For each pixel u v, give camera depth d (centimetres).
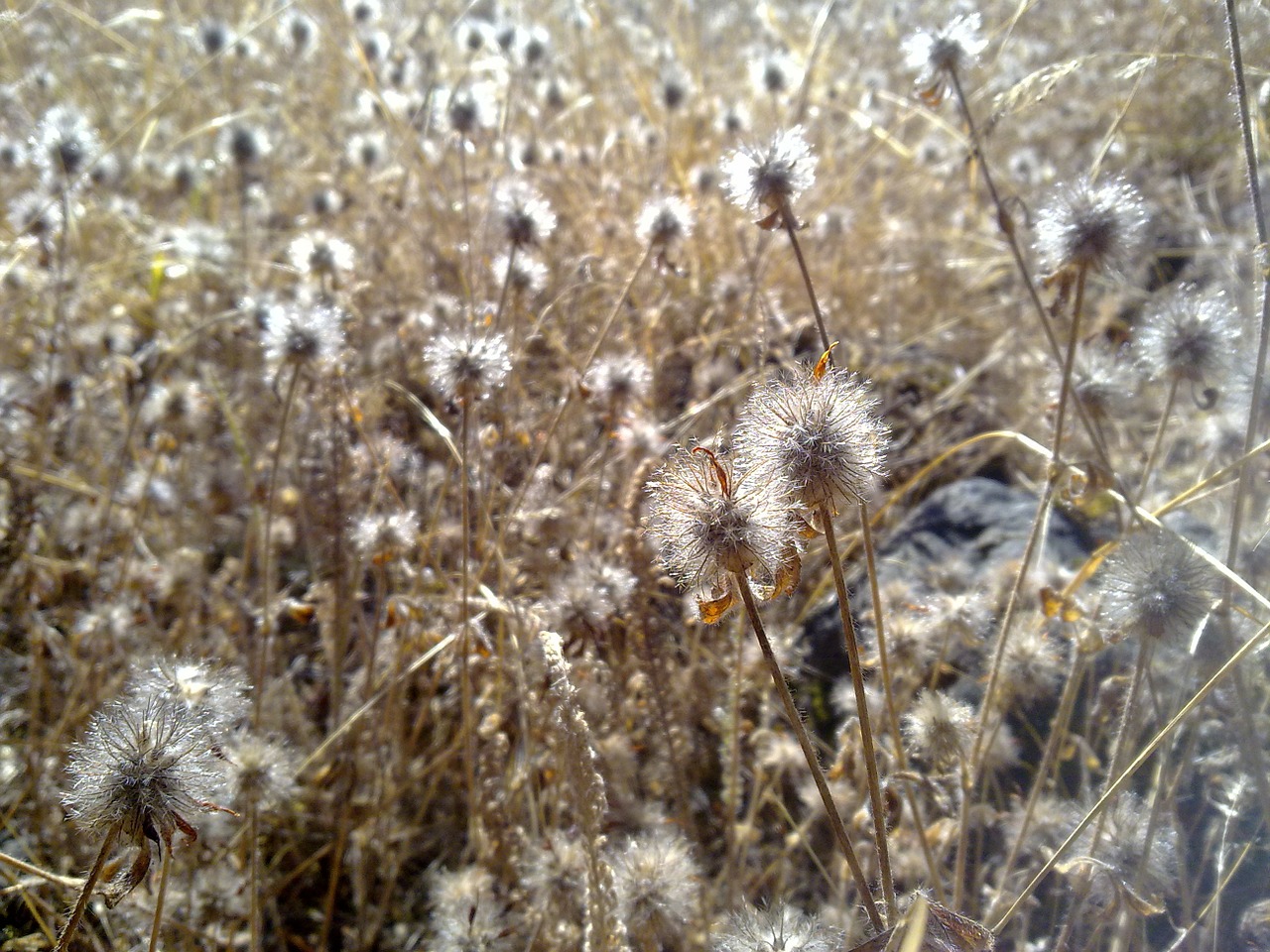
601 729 26
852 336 46
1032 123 62
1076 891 18
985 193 57
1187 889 21
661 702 27
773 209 21
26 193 45
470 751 25
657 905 19
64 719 27
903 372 46
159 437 35
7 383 34
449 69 58
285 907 28
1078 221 22
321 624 31
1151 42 54
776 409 15
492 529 29
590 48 62
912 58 27
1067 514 36
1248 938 21
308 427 35
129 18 57
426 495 36
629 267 45
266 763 21
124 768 15
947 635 24
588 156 52
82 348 41
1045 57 63
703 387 38
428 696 29
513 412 35
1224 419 29
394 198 45
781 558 15
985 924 21
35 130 39
